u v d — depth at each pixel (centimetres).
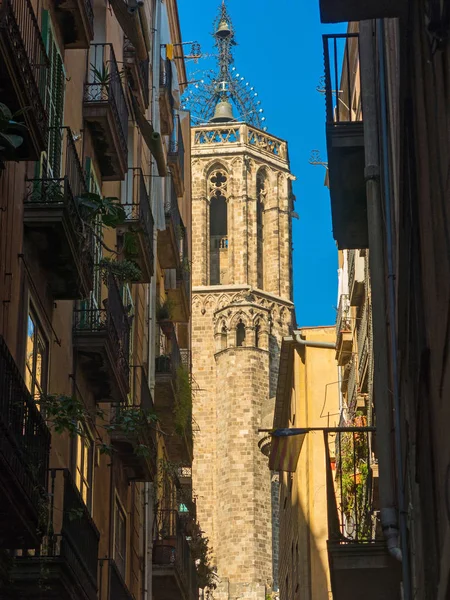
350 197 2228
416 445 1420
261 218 12494
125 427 2105
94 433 2486
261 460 11206
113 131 2527
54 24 2177
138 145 3316
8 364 1516
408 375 1670
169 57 3972
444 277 1093
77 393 2330
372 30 2073
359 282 3609
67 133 2150
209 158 12350
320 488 4625
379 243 1977
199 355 11625
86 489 2431
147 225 3195
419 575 1641
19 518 1537
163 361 3812
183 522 3997
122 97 2642
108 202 1916
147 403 3284
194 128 12488
